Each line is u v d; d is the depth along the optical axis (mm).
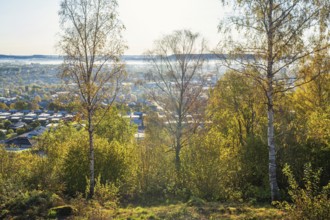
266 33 12586
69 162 17453
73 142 18500
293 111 19781
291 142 15586
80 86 15805
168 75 20797
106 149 18000
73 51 15539
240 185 16219
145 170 17078
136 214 11312
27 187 13922
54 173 16297
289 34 12227
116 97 17719
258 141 16562
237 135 21125
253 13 12609
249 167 16281
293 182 8969
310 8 12086
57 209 10961
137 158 17797
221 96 21406
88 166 17219
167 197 15680
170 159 20328
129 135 33062
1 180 13320
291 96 20062
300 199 8297
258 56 12789
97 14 15742
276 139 15852
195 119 21766
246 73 12977
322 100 19766
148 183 16797
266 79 12867
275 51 12453
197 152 16094
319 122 14500
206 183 15008
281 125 16750
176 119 21641
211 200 14664
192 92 21266
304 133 15312
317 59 12438
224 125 21844
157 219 10641
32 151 26344
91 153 16156
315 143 14781
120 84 16859
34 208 11039
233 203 13227
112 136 30797
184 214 11109
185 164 16656
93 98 16125
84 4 15562
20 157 20891
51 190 14906
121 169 17656
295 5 12242
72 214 11000
